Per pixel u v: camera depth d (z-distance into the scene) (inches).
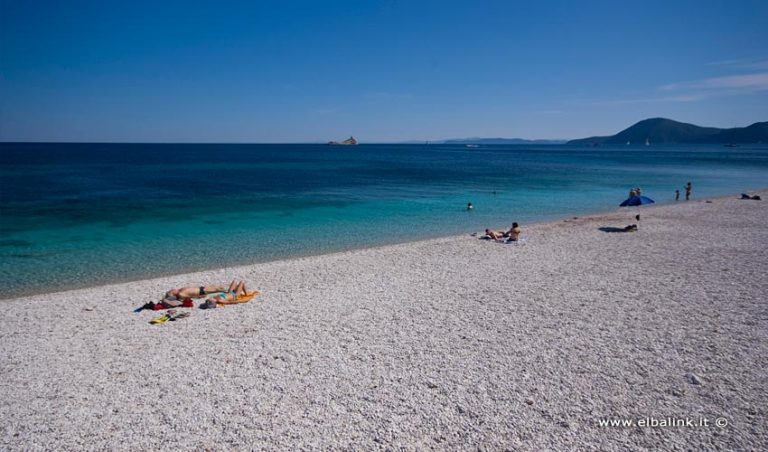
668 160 4301.2
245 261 711.1
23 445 259.6
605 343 381.1
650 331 405.1
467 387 313.4
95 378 336.5
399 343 388.2
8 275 625.3
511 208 1286.9
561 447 250.4
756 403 289.7
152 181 1983.3
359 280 588.1
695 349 367.2
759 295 498.0
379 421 276.2
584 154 6387.8
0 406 301.3
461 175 2495.1
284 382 324.5
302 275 615.2
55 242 820.6
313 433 265.6
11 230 913.5
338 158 4731.8
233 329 427.5
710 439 256.1
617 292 518.9
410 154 6284.5
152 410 292.4
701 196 1568.7
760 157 4798.2
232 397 305.9
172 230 941.2
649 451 246.5
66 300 515.8
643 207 1283.2
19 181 1893.5
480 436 260.7
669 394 301.7
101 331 428.1
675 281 557.6
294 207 1268.5
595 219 1061.1
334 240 870.4
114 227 959.6
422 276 602.9
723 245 755.4
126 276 626.8
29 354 379.6
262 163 3580.2
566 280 571.2
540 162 4079.7
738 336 390.9
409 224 1039.6
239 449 252.5
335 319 448.8
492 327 420.5
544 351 367.9
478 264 661.9
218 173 2502.5
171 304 489.4
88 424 278.8
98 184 1819.6
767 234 843.4
